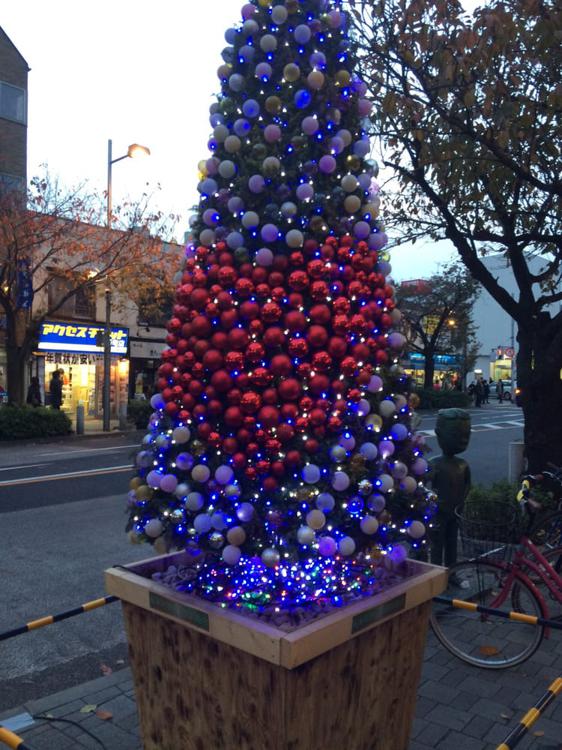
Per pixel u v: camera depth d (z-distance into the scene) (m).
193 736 2.54
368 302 2.70
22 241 17.64
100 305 25.69
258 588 2.59
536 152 6.86
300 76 2.58
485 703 3.70
